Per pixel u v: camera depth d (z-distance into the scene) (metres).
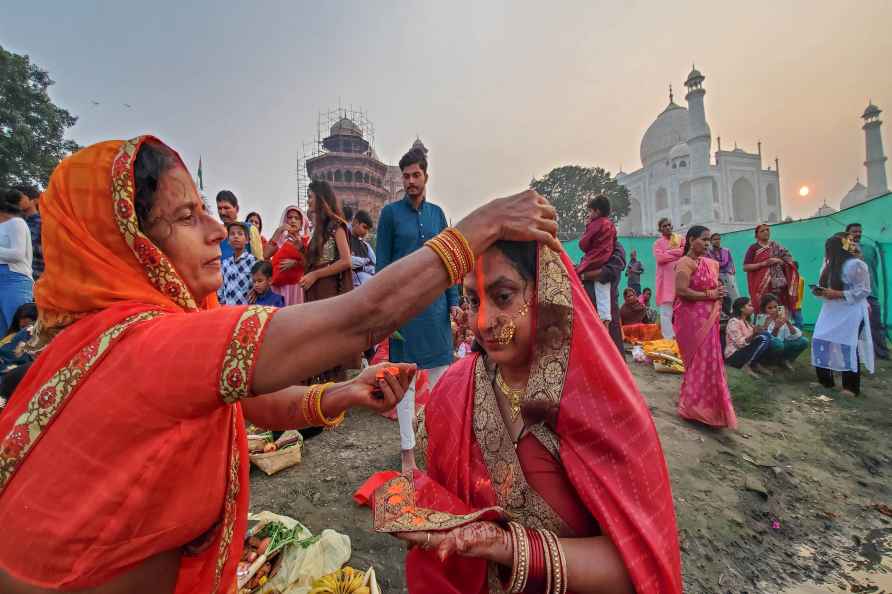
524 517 1.16
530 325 1.16
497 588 1.18
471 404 1.31
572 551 1.01
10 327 4.44
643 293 11.47
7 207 5.45
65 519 0.79
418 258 0.91
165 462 0.83
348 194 45.31
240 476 1.16
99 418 0.80
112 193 0.95
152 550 0.89
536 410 1.12
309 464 3.45
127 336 0.86
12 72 20.17
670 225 8.54
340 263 4.02
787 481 3.65
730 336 6.96
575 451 1.10
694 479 3.53
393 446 3.79
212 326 0.82
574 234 42.03
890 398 5.70
